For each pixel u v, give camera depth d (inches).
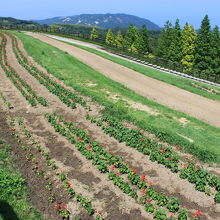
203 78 1482.5
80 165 454.9
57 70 1034.1
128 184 400.5
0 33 1752.0
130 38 2787.9
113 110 690.2
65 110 684.1
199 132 614.9
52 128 581.6
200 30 1948.8
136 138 548.4
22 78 902.4
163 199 375.2
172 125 641.0
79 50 1561.3
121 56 1849.2
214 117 734.5
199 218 356.8
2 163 435.5
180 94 927.0
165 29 2474.2
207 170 470.0
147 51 2536.9
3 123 585.0
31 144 509.7
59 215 348.5
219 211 372.5
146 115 690.2
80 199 373.1
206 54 1966.0
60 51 1391.5
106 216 350.9
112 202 374.6
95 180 418.9
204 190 410.6
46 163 449.1
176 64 1760.6
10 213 339.9
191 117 700.7
